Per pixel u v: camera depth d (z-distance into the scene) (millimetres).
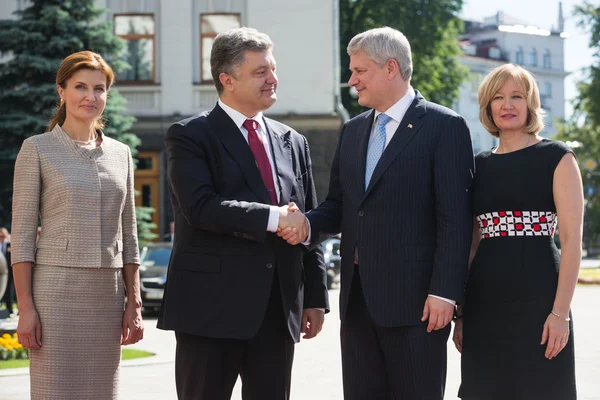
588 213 48844
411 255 4637
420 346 4609
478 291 4766
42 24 21062
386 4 35188
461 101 75625
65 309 4641
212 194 4570
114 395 4824
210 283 4609
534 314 4633
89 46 21562
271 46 4738
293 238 4555
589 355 10562
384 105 4766
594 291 21516
